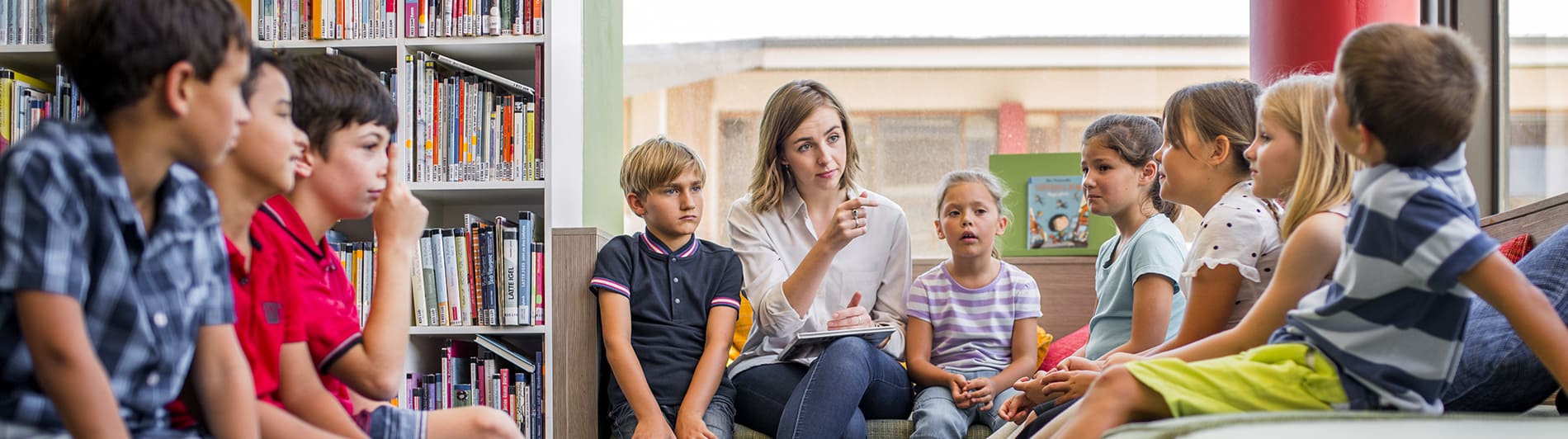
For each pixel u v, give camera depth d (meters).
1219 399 1.21
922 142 5.71
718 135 5.81
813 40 5.78
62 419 0.92
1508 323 1.31
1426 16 2.70
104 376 0.91
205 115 0.96
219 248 1.08
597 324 2.18
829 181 2.26
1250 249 1.58
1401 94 1.13
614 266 2.12
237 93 0.98
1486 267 1.08
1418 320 1.16
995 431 2.00
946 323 2.20
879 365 2.01
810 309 2.23
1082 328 2.53
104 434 0.91
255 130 1.14
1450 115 1.13
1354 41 1.18
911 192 5.69
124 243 0.97
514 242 2.22
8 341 0.92
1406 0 2.63
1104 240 2.57
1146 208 2.00
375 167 1.40
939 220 2.26
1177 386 1.22
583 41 2.47
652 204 2.13
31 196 0.89
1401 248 1.12
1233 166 1.69
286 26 2.29
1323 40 2.62
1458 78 1.13
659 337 2.09
